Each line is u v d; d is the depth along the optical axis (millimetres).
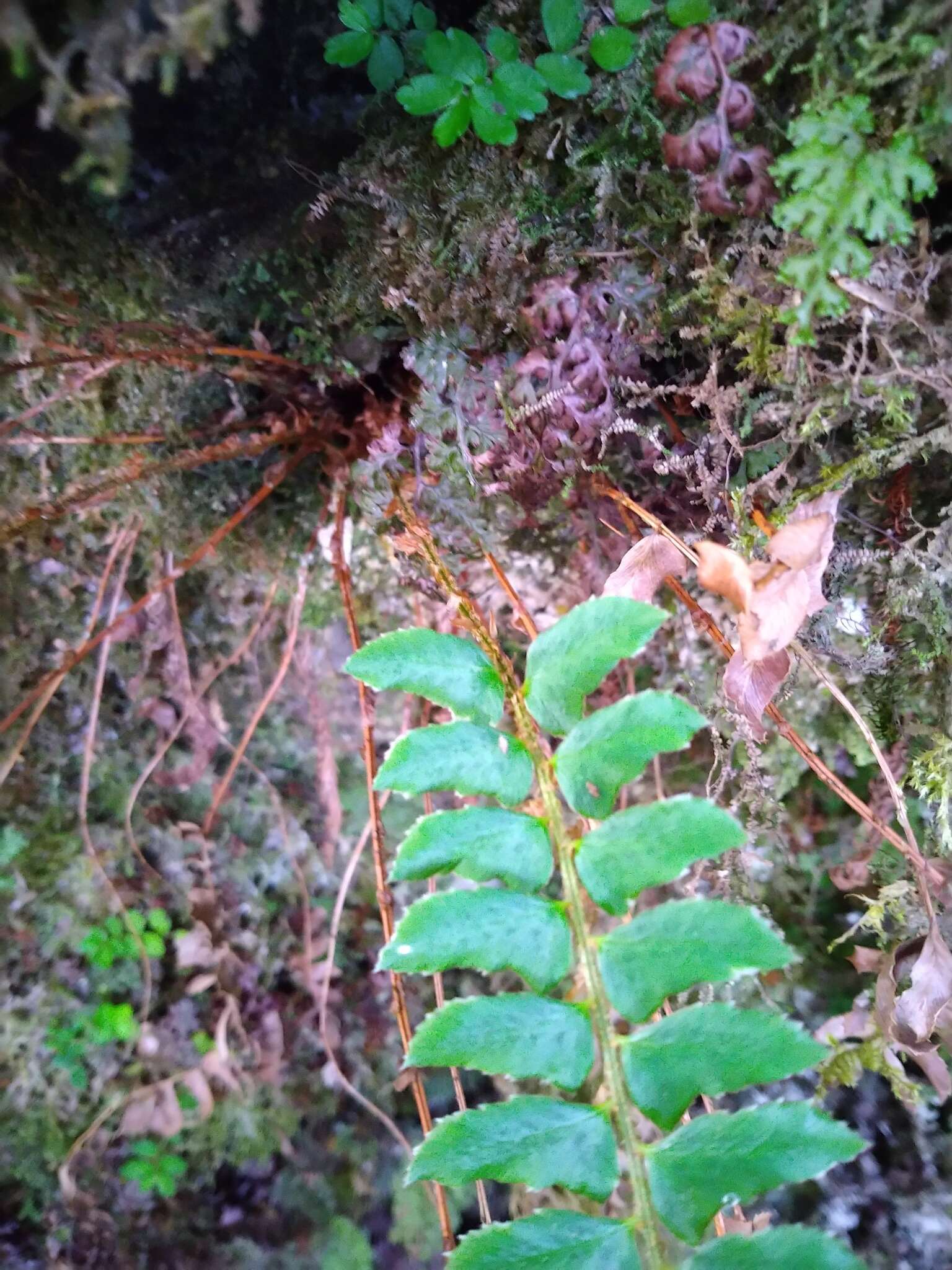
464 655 129
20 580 229
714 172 135
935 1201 196
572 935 120
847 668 188
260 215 183
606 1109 115
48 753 240
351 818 260
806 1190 203
